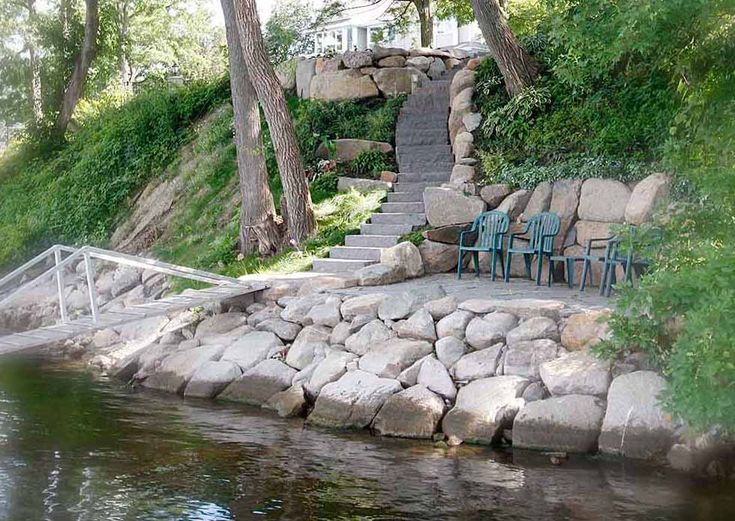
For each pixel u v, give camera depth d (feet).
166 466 26.22
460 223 45.19
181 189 65.00
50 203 72.90
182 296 40.98
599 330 29.43
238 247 53.98
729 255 21.57
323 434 29.99
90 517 21.94
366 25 110.73
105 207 69.21
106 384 39.14
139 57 131.85
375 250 45.88
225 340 39.04
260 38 50.44
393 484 24.26
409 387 31.07
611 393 27.25
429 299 34.83
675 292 22.70
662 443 25.80
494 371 30.48
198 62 134.21
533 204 43.52
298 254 48.39
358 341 34.32
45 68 85.66
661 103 42.73
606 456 26.40
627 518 21.33
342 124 59.26
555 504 22.40
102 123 79.36
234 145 63.93
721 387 21.03
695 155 24.88
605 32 24.85
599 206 41.04
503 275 42.86
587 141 44.62
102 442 28.99
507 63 50.24
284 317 38.14
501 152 48.06
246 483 24.52
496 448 27.76
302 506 22.56
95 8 84.74
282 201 52.21
